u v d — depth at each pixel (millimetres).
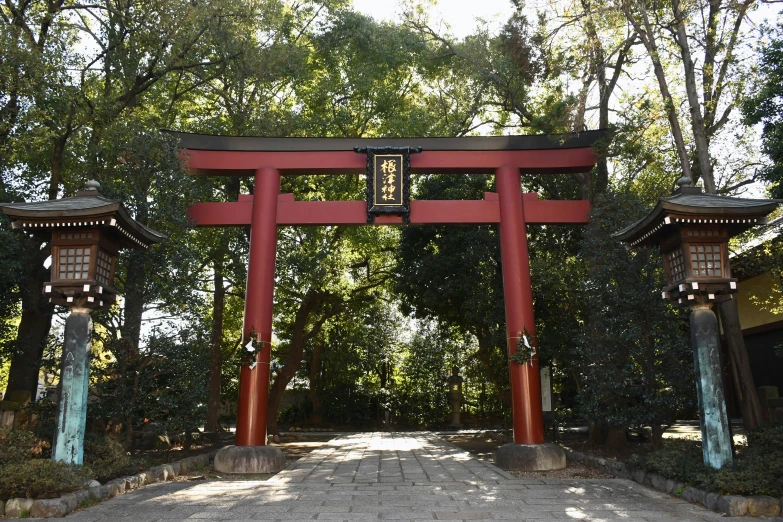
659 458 8172
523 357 10773
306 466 10750
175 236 10836
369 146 11766
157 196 10562
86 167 11500
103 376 9742
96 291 7758
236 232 14211
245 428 10492
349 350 23078
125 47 12297
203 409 10070
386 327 24500
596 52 11883
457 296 16000
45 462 6863
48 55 10352
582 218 11812
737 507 6176
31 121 10469
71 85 11180
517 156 11898
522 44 12789
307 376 25453
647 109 11023
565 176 15211
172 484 8586
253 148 11828
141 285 10312
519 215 11602
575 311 13656
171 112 14617
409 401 24750
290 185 15789
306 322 20062
